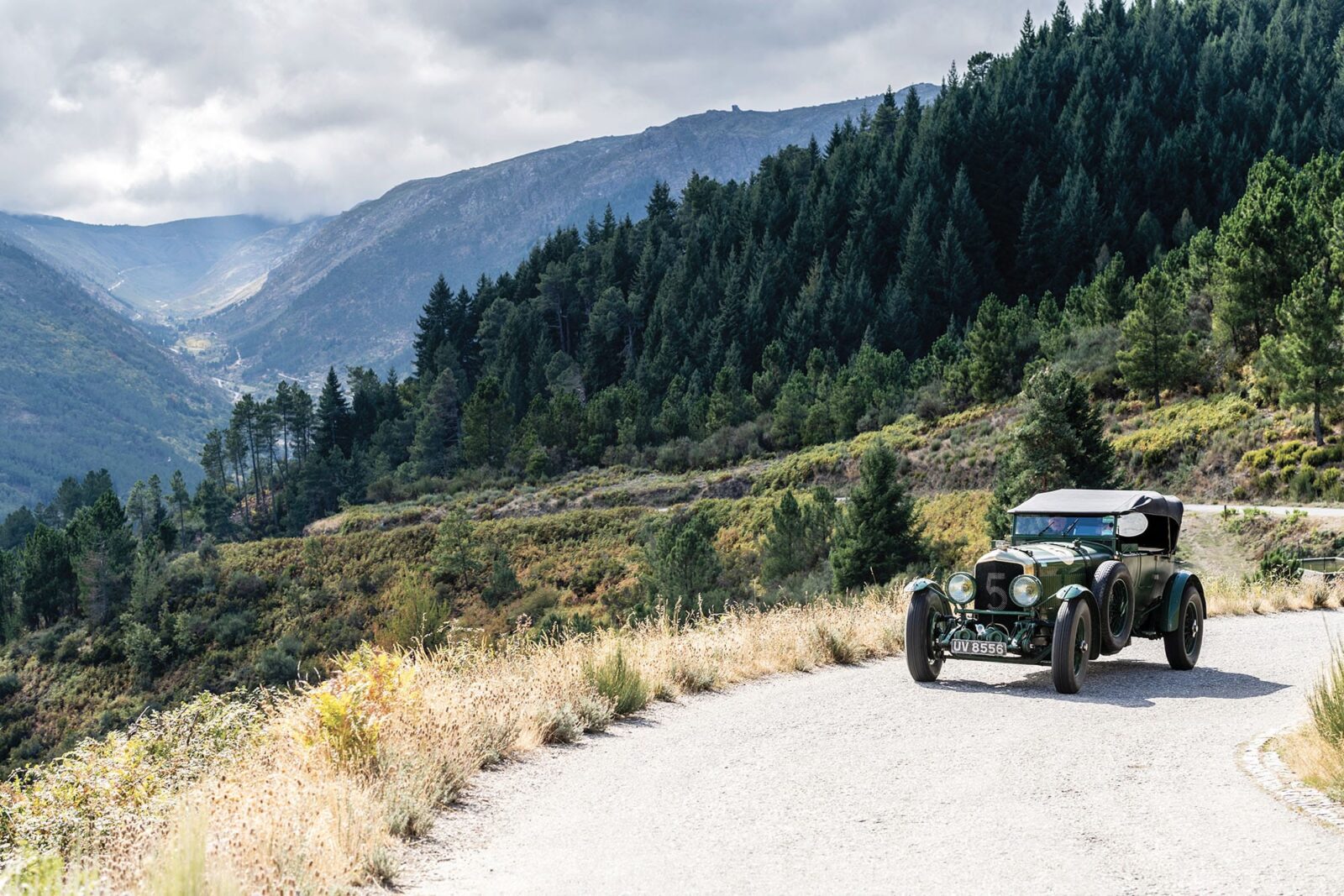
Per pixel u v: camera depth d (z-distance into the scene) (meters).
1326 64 176.50
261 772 6.27
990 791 6.30
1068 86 184.38
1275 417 49.16
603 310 160.75
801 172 198.12
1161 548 11.34
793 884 4.68
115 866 4.58
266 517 157.25
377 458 140.88
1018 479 41.62
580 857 5.12
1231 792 6.17
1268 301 55.19
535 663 9.62
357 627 82.31
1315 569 26.52
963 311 137.88
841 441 89.12
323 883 4.50
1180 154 149.50
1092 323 80.19
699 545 51.22
